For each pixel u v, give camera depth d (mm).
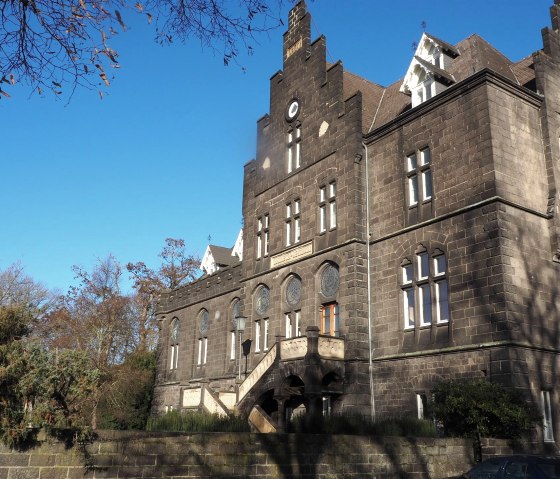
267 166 32719
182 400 31438
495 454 17078
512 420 16844
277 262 30234
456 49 26641
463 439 16875
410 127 24891
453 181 22422
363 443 15422
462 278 21188
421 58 25203
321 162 28547
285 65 32844
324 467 14766
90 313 50750
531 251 20938
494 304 19859
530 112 22984
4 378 11070
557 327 20719
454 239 21828
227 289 37281
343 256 25812
